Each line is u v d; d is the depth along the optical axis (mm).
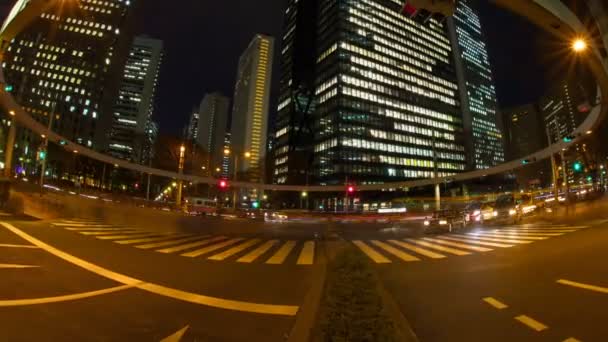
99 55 108125
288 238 17297
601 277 6934
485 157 161625
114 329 4375
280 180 120062
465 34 178500
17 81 95125
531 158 40062
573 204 32250
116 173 95125
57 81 100875
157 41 169375
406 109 104750
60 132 97312
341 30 97500
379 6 107250
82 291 6020
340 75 94438
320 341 2830
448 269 8578
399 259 10344
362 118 95250
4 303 5121
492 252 10961
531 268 8180
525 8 10195
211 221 26969
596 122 27359
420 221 36156
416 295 6234
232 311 5219
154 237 14430
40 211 19703
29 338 3971
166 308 5301
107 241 12141
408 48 110688
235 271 8344
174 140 81188
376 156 95062
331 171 91000
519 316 4941
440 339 4184
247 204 114562
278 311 5227
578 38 12055
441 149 109875
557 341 4055
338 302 3043
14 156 81688
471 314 5098
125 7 117062
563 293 5973
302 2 126438
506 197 27781
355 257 3924
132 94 158125
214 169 87062
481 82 178000
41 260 8242
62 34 105625
